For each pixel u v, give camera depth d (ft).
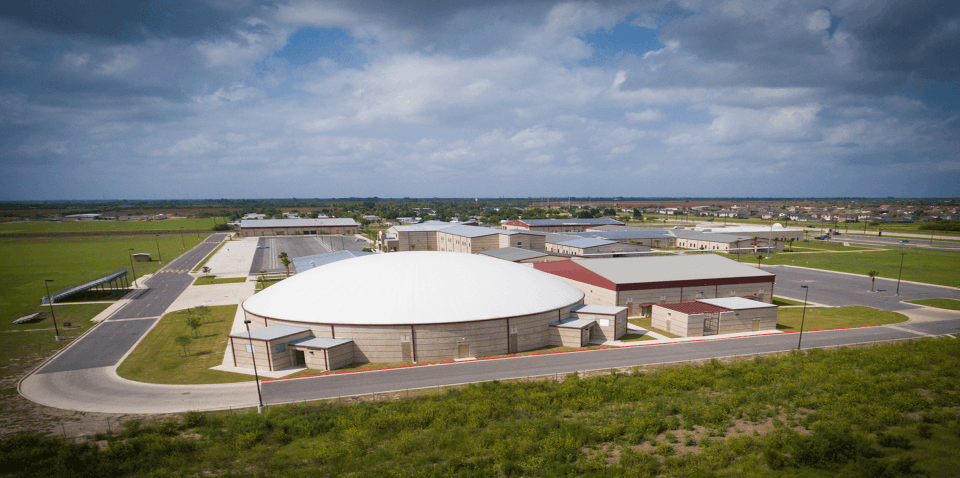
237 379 153.69
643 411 120.06
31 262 442.09
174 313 246.88
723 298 226.58
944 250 487.61
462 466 96.37
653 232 552.82
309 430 114.83
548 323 187.62
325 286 187.11
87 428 121.39
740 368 152.35
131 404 135.64
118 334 208.13
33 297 289.74
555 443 103.24
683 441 104.73
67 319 235.20
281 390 144.25
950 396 122.72
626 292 225.56
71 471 95.91
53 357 177.27
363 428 115.03
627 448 100.94
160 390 145.28
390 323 166.61
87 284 284.41
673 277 234.99
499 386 141.69
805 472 88.58
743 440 101.14
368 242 614.34
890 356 159.02
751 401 125.18
